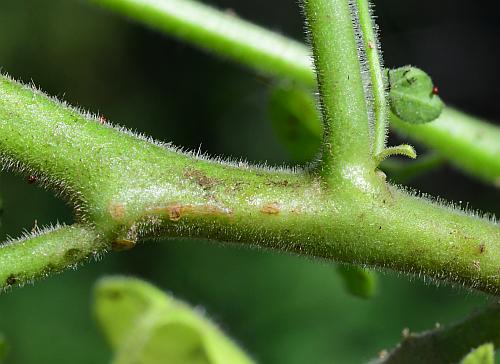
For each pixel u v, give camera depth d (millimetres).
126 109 989
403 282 686
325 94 238
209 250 762
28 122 235
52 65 1018
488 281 240
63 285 768
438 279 241
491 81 975
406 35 977
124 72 1002
